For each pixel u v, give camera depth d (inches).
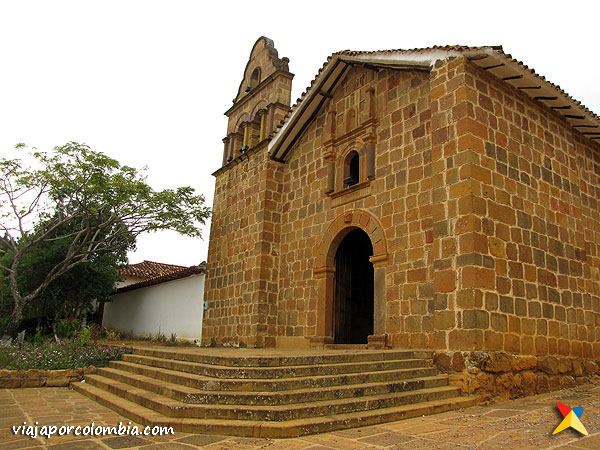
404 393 273.0
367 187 457.4
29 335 897.5
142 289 971.9
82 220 827.4
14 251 646.5
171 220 725.3
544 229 381.7
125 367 377.7
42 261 868.6
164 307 860.6
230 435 204.7
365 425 227.3
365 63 463.2
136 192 678.5
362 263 543.5
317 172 535.2
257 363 263.0
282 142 573.0
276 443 192.2
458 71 358.0
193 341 738.2
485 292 315.6
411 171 415.5
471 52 352.2
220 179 694.5
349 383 268.4
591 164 468.4
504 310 325.1
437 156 357.1
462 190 332.8
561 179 417.7
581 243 422.0
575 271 404.5
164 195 708.0
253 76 717.3
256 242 568.1
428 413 259.0
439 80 371.9
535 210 377.7
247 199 611.2
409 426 227.6
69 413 265.1
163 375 300.5
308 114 549.3
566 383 358.9
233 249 619.5
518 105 391.5
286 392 236.7
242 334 558.3
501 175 354.9
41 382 388.2
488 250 326.0
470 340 304.2
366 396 258.8
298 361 276.4
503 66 360.8
